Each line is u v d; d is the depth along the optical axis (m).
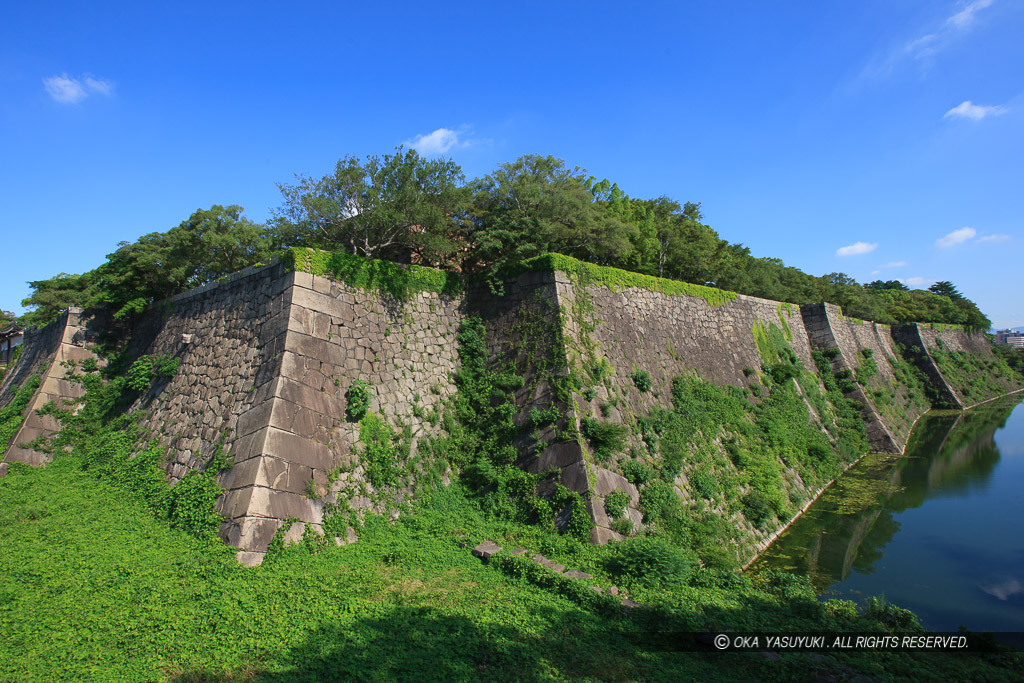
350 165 16.69
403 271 17.14
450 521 13.57
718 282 33.00
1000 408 44.62
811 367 32.44
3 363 34.94
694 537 13.91
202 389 16.14
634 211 30.62
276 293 14.95
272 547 11.31
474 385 17.02
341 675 7.11
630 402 16.94
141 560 10.98
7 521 13.19
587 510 12.73
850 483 22.58
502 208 20.47
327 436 13.52
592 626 8.96
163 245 21.27
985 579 13.82
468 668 7.40
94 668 7.30
